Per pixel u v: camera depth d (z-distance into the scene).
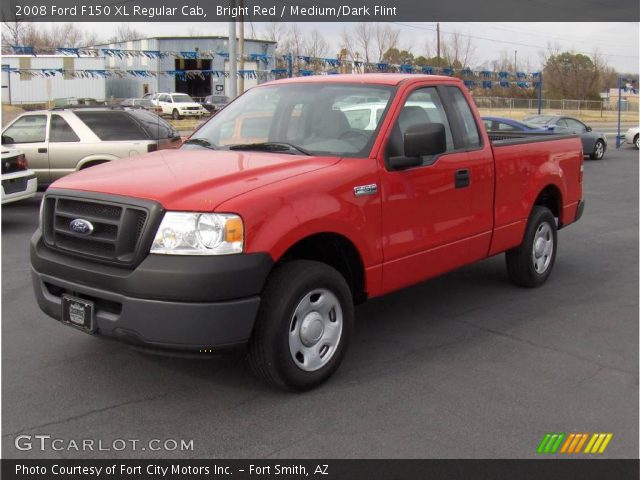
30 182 9.91
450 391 4.27
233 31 23.69
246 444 3.59
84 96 37.06
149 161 4.67
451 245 5.27
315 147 4.79
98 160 11.77
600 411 4.02
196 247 3.65
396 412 3.97
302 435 3.69
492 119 18.80
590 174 18.91
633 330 5.50
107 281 3.76
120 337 3.78
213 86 52.50
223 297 3.65
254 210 3.77
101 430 3.72
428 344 5.12
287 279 3.98
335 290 4.25
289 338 4.01
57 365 4.59
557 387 4.36
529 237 6.41
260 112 5.32
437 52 52.38
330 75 5.59
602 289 6.77
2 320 5.56
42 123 11.84
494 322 5.67
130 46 51.84
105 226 3.89
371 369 4.61
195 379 4.38
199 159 4.59
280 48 46.94
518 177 6.07
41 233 4.33
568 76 73.06
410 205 4.79
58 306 4.09
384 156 4.63
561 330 5.49
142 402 4.05
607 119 54.00
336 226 4.20
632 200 13.66
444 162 5.12
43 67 33.88
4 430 3.71
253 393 4.19
